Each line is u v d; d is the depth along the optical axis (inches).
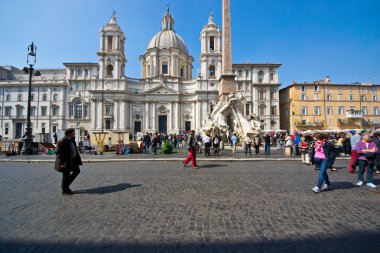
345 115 2194.9
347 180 340.2
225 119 1031.6
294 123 2170.3
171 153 818.8
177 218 185.5
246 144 722.8
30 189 285.0
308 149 507.8
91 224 174.2
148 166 490.0
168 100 2373.3
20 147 843.4
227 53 1050.7
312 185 301.9
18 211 203.3
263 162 552.7
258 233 158.6
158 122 2380.7
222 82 1053.8
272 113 2319.1
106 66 2322.8
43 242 146.8
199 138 920.9
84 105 2384.4
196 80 2363.4
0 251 136.3
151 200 234.4
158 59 2532.0
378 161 355.3
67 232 160.6
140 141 960.3
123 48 2485.2
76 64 2395.4
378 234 157.2
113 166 496.1
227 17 1055.0
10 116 2420.0
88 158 644.1
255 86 2331.4
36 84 2407.7
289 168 453.1
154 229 164.9
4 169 457.4
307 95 2199.8
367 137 300.4
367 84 2223.2
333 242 146.1
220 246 141.0
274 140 1369.3
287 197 244.4
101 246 141.3
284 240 148.7
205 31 2397.9
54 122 2381.9
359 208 210.7
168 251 135.3
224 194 256.1
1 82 2427.4
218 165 497.4
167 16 2760.8
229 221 179.0
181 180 333.7
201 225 171.5
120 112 2262.6
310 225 172.1
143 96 2393.0
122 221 179.6
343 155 703.1
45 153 834.2
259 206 214.5
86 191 272.8
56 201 233.0
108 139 986.1
